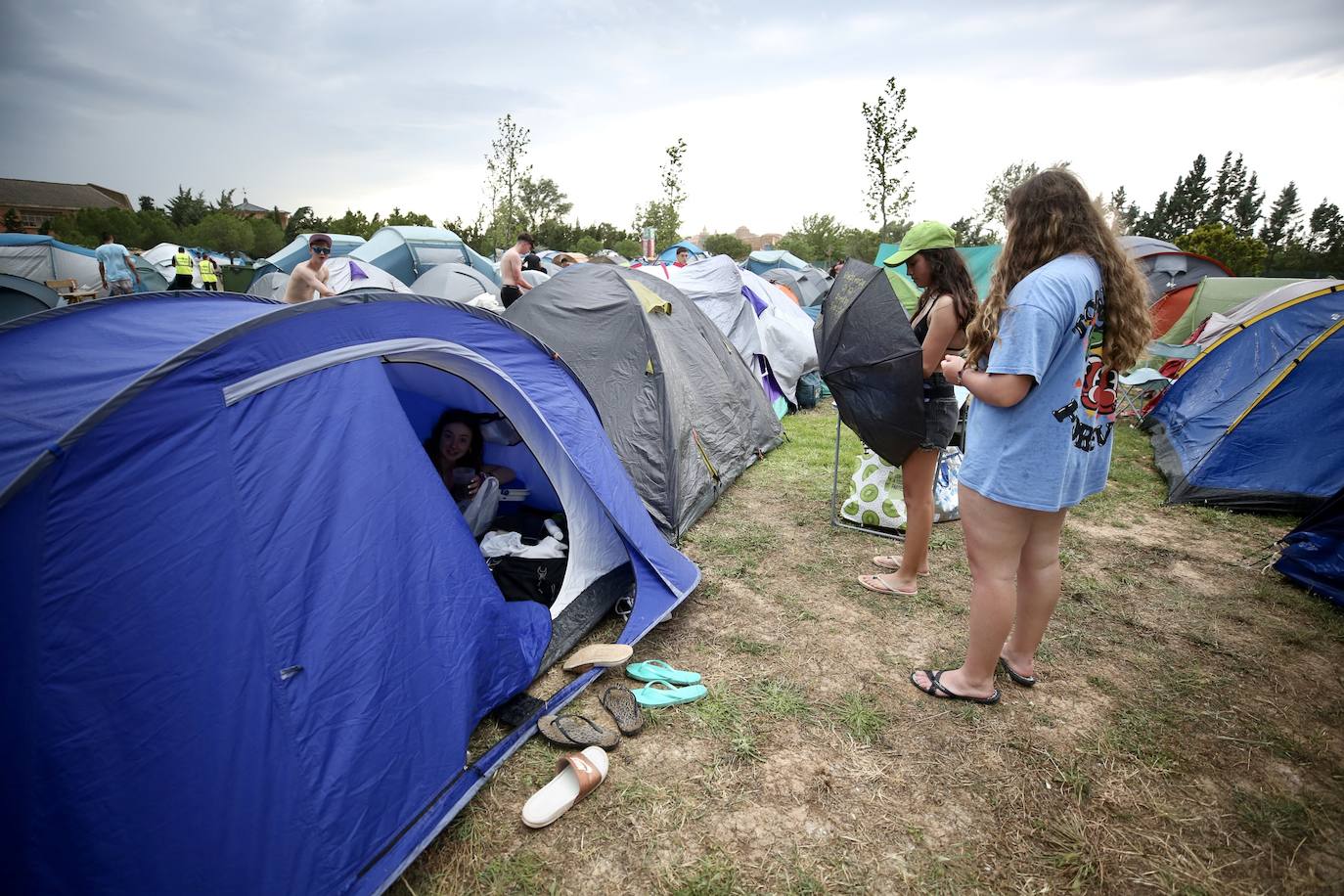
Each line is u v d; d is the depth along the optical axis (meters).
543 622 2.89
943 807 2.16
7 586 1.46
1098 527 4.55
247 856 1.64
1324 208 68.75
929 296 3.09
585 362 4.61
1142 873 1.91
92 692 1.52
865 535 4.35
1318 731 2.50
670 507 4.22
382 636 2.05
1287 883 1.86
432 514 2.35
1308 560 3.60
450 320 2.69
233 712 1.69
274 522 1.88
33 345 2.08
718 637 3.16
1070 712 2.61
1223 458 4.91
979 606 2.50
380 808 1.90
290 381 2.02
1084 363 2.16
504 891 1.87
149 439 1.68
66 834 1.48
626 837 2.04
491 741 2.43
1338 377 4.54
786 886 1.88
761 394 6.46
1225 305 9.18
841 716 2.58
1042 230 2.15
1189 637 3.15
